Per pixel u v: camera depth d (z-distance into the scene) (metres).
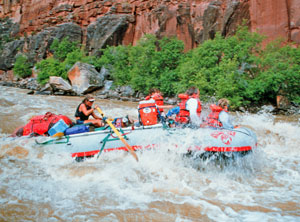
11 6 34.50
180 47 15.61
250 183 3.95
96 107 5.07
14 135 5.17
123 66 17.47
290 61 11.00
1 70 30.52
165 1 17.56
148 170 4.16
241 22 14.02
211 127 4.45
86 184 3.75
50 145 4.62
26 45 28.72
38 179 3.88
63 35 23.52
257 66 11.76
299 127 7.50
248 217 2.98
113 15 20.36
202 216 3.00
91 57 19.72
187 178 3.98
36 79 22.70
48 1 28.16
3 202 3.19
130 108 11.18
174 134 4.39
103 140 4.49
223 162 4.20
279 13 12.78
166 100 13.95
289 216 2.99
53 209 3.09
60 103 11.41
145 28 19.12
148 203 3.27
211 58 12.20
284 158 5.12
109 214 3.01
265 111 10.73
